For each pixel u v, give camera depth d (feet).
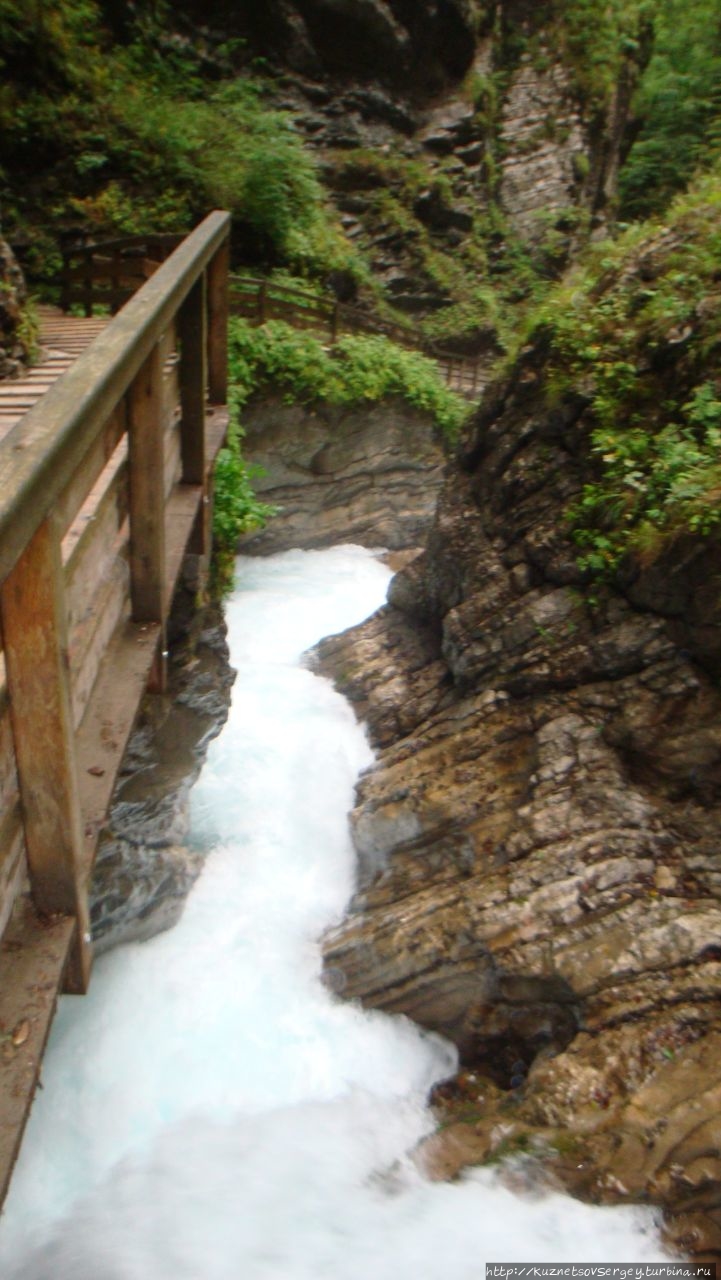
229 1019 17.97
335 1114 16.60
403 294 61.21
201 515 15.14
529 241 68.69
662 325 19.58
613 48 67.82
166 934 19.17
